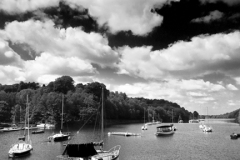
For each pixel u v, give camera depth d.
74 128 157.62
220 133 142.25
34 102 173.75
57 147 78.44
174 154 71.06
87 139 102.19
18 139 96.25
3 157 63.31
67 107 177.75
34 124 162.75
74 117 184.62
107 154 56.66
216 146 87.25
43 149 74.75
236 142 98.81
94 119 191.88
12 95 177.75
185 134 133.62
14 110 161.50
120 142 95.75
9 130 129.50
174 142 97.31
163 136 120.56
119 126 198.38
